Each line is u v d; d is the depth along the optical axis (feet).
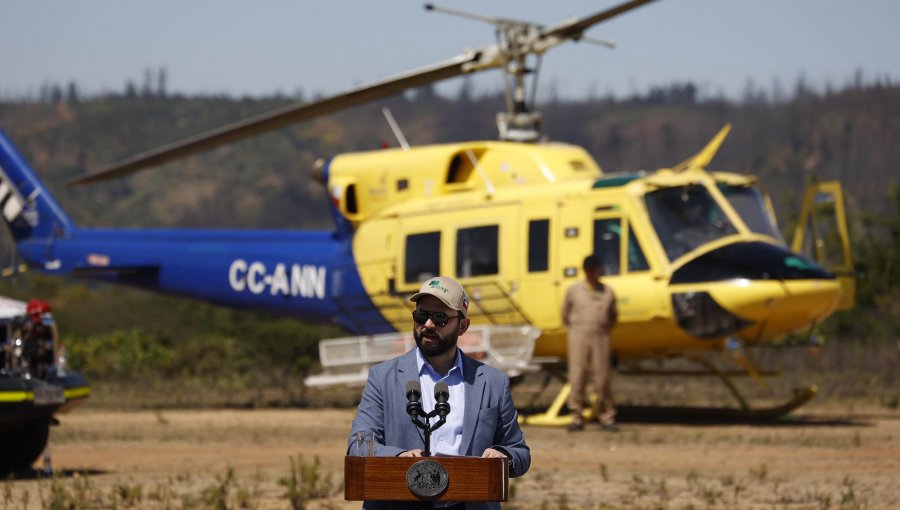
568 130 583.17
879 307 191.62
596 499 65.67
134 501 65.21
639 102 612.70
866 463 79.30
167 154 126.00
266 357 179.11
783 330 102.42
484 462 34.22
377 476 34.32
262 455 87.51
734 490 67.97
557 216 106.83
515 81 119.75
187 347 177.99
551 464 80.53
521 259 108.06
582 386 100.83
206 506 62.39
